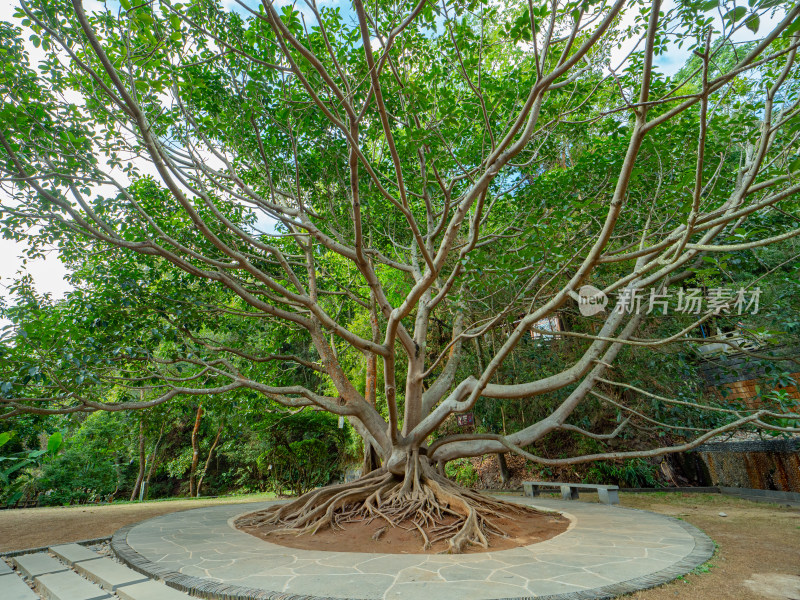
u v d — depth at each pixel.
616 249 8.67
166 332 7.83
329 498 7.30
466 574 4.09
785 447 9.34
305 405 8.12
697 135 6.94
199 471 19.23
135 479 20.86
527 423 11.58
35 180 5.79
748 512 7.58
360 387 13.95
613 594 3.50
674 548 5.00
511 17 7.49
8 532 6.96
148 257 8.30
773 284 7.81
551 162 8.95
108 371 7.42
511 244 8.55
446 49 6.99
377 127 7.58
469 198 5.32
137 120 4.89
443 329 13.86
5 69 5.63
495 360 5.86
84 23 4.23
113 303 7.50
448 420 14.41
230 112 7.28
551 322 12.03
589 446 11.60
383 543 5.66
